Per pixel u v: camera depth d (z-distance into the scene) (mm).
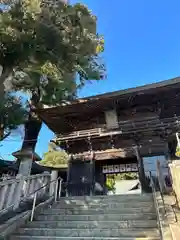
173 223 4840
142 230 4992
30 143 11156
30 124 11891
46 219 6453
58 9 8047
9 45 7168
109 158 11992
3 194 6090
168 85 10617
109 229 5152
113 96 11453
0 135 9031
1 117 8852
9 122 9031
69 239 4934
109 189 22453
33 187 7855
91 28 9141
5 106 8758
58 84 8984
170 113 13188
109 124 12133
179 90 11094
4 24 6656
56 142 12797
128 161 12367
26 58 7840
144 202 6766
